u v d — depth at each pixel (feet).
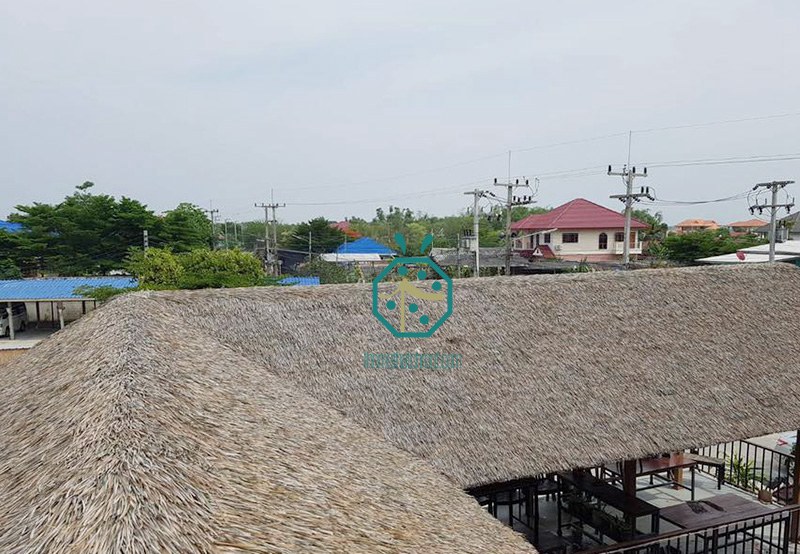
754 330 41.63
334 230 241.96
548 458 29.68
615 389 34.60
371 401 30.91
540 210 310.86
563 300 40.40
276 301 36.32
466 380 33.12
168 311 33.96
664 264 146.72
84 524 12.03
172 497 13.38
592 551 31.50
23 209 160.25
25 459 17.51
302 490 17.03
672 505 40.91
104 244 161.17
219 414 20.34
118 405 17.51
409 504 20.35
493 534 21.06
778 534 38.55
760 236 209.05
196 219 212.23
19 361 38.17
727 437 33.60
